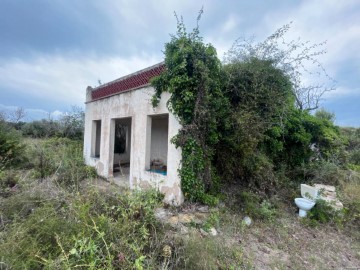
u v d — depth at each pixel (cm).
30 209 301
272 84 534
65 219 266
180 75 449
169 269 235
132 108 620
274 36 531
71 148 966
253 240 358
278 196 536
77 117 1508
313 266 307
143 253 246
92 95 891
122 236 244
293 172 648
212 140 476
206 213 425
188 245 268
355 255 347
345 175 615
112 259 205
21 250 208
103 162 747
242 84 520
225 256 291
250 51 557
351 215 466
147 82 577
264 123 518
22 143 768
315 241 381
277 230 399
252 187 522
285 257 323
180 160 452
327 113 1192
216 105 470
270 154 607
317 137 716
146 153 562
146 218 298
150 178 531
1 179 422
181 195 451
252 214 438
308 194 495
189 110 447
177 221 376
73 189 366
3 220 277
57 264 190
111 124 730
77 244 208
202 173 464
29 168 635
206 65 447
